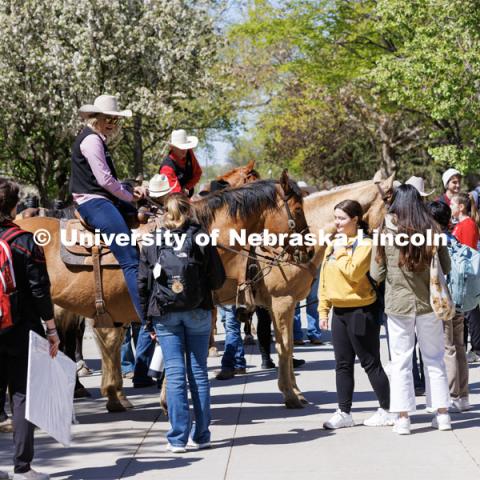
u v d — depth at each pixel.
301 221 7.57
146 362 9.30
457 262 7.48
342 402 7.01
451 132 27.73
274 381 9.52
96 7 26.27
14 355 5.45
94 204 6.97
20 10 26.55
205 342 6.28
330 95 37.91
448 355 7.50
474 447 6.23
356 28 30.56
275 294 7.80
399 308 6.69
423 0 23.09
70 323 8.34
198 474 5.65
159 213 7.34
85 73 25.75
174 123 29.89
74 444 6.59
